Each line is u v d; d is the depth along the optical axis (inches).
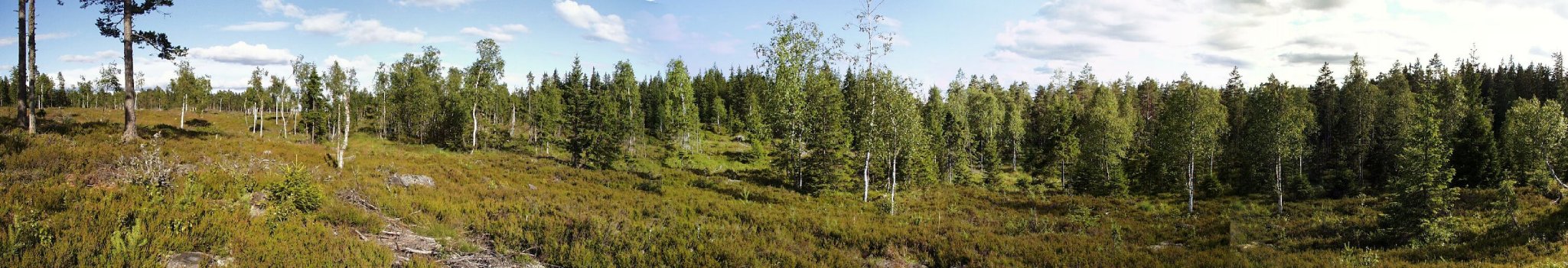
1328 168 1843.0
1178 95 1462.8
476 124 2046.0
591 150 1489.9
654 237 628.4
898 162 1320.1
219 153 887.7
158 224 413.7
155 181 538.0
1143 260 648.4
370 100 3169.3
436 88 2333.9
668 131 2630.4
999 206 1146.0
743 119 3329.2
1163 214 1090.1
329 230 502.0
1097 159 1808.6
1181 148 1385.3
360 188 765.9
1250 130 1673.2
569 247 555.2
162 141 888.3
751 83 3444.9
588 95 1571.1
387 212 652.1
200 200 511.2
